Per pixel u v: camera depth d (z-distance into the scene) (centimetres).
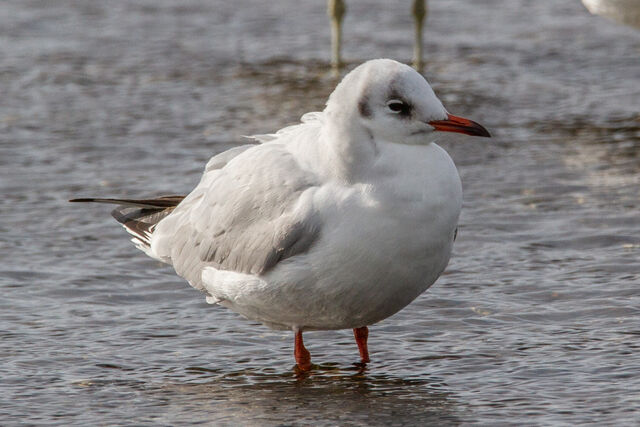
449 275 1289
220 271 1036
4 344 1118
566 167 1681
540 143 1802
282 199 991
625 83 2147
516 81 2161
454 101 2027
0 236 1428
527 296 1223
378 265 966
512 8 2720
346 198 962
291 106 2003
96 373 1056
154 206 1127
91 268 1327
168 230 1093
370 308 1002
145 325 1173
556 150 1766
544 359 1064
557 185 1602
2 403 988
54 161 1722
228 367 1073
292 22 2655
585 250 1359
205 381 1041
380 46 2442
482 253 1358
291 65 2297
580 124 1903
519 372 1038
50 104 2028
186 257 1070
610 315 1166
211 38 2512
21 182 1628
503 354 1081
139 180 1633
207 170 1094
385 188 955
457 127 959
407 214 954
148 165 1702
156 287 1277
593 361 1054
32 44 2444
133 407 981
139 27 2591
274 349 1119
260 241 995
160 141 1817
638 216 1463
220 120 1928
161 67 2283
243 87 2136
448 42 2459
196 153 1755
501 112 1970
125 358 1091
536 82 2153
